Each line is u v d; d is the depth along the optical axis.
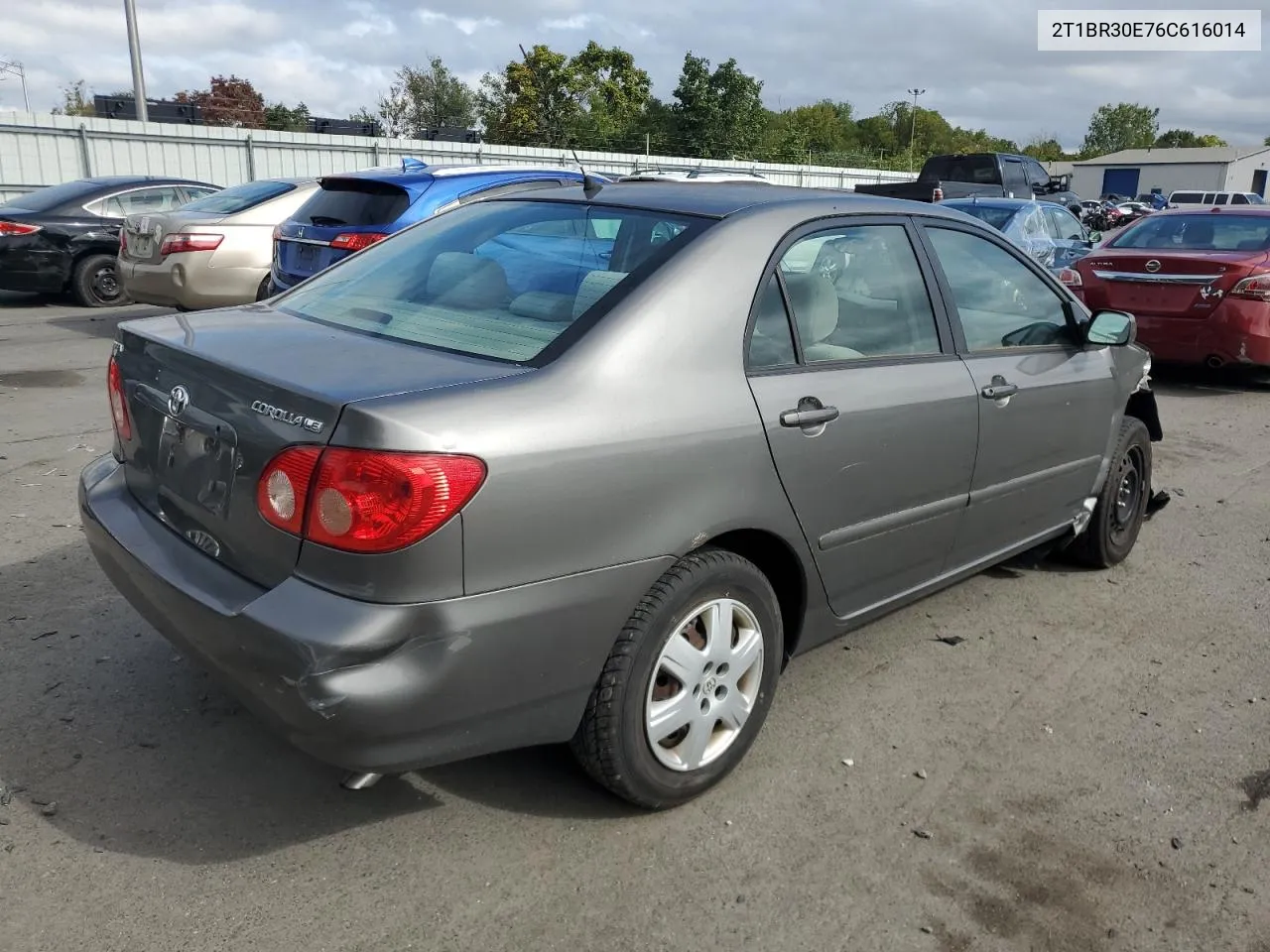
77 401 7.78
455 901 2.60
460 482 2.30
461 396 2.42
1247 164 77.25
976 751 3.41
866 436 3.24
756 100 46.75
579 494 2.50
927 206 3.87
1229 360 9.04
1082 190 81.56
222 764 3.12
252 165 23.31
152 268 10.23
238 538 2.54
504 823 2.91
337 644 2.27
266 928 2.48
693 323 2.83
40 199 13.13
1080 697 3.80
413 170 8.91
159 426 2.86
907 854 2.87
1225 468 7.07
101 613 4.06
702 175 10.38
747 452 2.87
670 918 2.58
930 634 4.32
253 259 10.20
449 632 2.35
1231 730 3.60
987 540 4.03
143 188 13.55
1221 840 2.99
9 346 10.12
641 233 3.10
